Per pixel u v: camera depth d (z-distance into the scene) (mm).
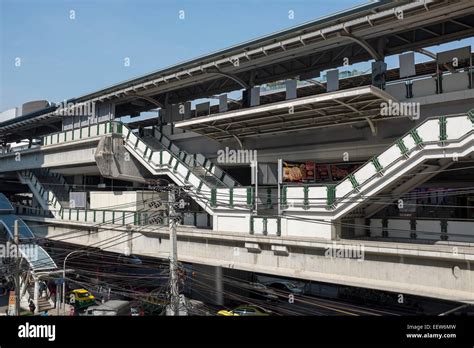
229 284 29312
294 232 19625
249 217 21438
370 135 23625
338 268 17734
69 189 43062
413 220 18594
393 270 16234
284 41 23734
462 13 19203
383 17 19859
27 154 44938
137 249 27812
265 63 27125
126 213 28844
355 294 32375
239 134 29109
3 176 51062
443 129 15758
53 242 37344
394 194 19250
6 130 52969
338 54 27516
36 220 39094
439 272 15125
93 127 34875
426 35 24266
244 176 36156
